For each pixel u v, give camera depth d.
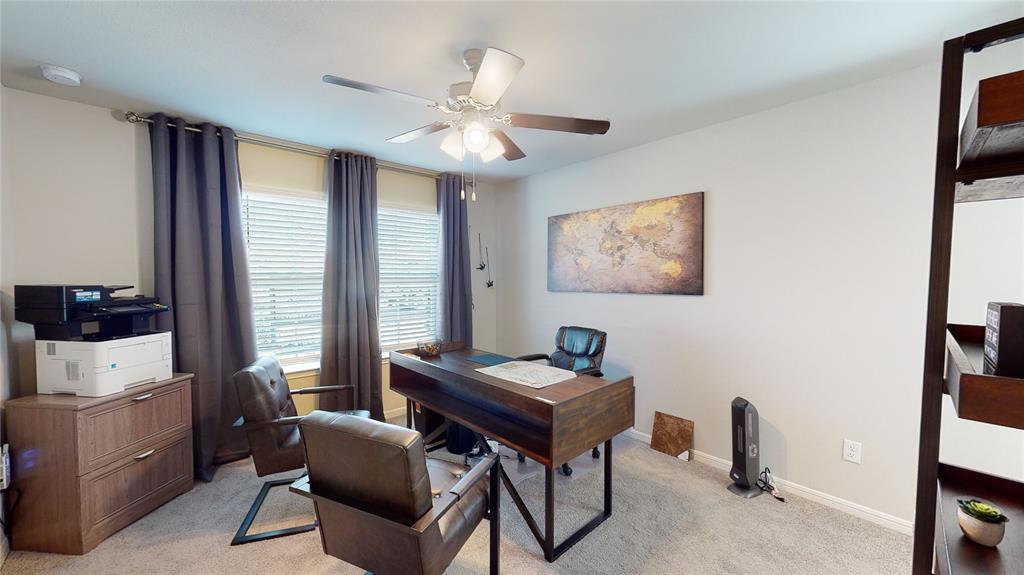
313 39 1.79
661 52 1.89
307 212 3.38
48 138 2.32
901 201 2.06
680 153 2.97
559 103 2.45
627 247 3.32
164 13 1.59
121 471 2.09
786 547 1.97
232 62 1.98
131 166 2.60
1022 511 1.02
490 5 1.55
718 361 2.80
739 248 2.67
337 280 3.41
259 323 3.18
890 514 2.12
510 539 2.05
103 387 2.02
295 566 1.85
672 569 1.83
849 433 2.25
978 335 1.13
